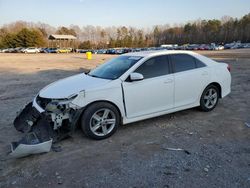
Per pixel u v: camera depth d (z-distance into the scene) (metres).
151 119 5.96
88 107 4.70
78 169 3.85
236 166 3.82
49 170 3.85
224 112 6.44
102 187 3.40
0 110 7.07
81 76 5.72
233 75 13.07
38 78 13.99
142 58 5.44
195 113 6.36
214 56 31.47
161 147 4.52
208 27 112.81
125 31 125.38
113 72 5.35
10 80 13.26
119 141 4.81
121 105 5.00
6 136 5.16
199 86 6.09
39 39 93.56
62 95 4.61
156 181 3.49
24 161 4.13
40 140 4.36
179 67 5.81
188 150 4.38
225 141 4.72
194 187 3.33
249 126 5.45
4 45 90.44
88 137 4.86
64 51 71.38
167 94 5.56
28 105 5.27
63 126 4.73
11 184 3.51
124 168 3.85
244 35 102.12
